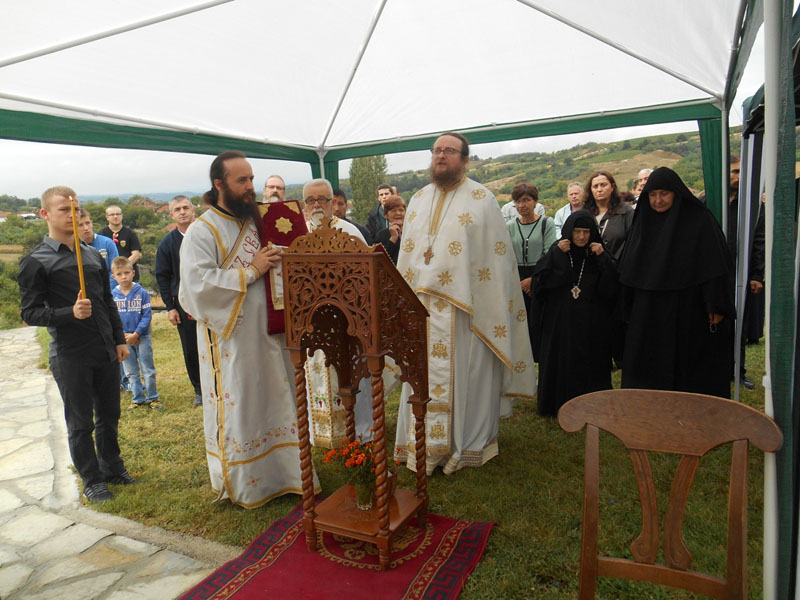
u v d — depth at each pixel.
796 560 1.66
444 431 3.32
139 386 5.07
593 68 4.44
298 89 4.61
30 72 3.19
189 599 2.29
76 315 3.01
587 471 1.64
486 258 3.38
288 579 2.39
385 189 5.57
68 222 3.10
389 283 2.36
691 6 3.19
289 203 3.25
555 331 4.18
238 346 2.96
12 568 2.62
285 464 3.19
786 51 1.63
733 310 3.52
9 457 4.18
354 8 3.70
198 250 2.94
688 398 1.56
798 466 1.65
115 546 2.78
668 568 1.57
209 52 3.64
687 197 3.59
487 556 2.51
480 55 4.37
